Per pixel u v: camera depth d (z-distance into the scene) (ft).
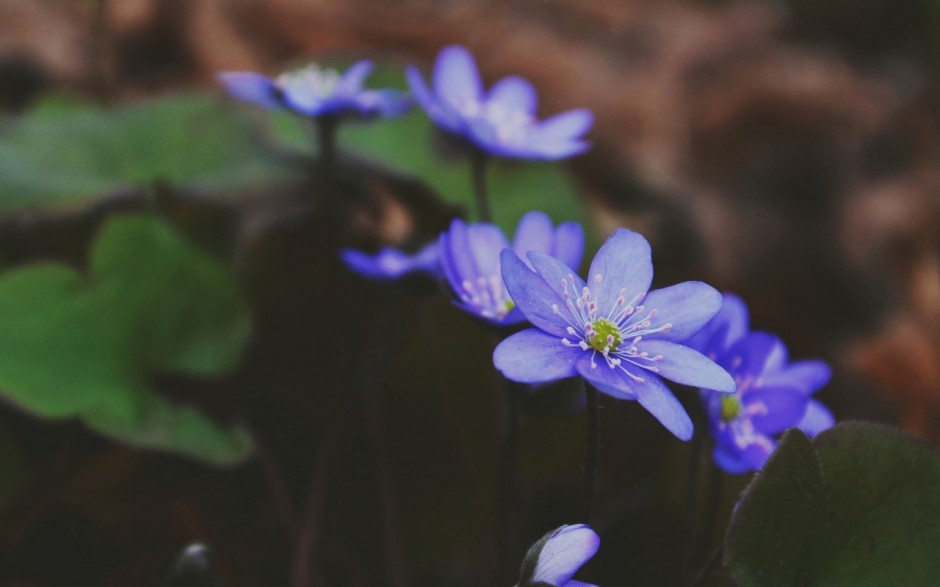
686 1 1.99
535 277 0.76
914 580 0.77
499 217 1.04
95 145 1.02
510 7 1.65
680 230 1.26
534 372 0.74
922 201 1.40
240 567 0.91
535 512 0.95
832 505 0.78
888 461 0.78
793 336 1.05
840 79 1.69
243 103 1.09
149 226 0.93
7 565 0.91
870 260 1.34
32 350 0.87
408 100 0.99
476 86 1.00
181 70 1.35
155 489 0.92
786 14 2.18
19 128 1.01
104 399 0.88
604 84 1.53
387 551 0.93
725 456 0.82
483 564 0.93
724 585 0.84
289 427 0.95
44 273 0.90
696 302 0.77
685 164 1.48
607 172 1.31
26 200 0.96
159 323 0.92
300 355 0.96
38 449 0.92
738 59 1.70
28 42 1.27
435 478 0.94
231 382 0.95
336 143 1.04
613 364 0.76
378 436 0.93
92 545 0.91
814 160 1.57
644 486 0.94
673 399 0.75
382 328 0.96
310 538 0.89
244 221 1.08
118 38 1.34
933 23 2.02
